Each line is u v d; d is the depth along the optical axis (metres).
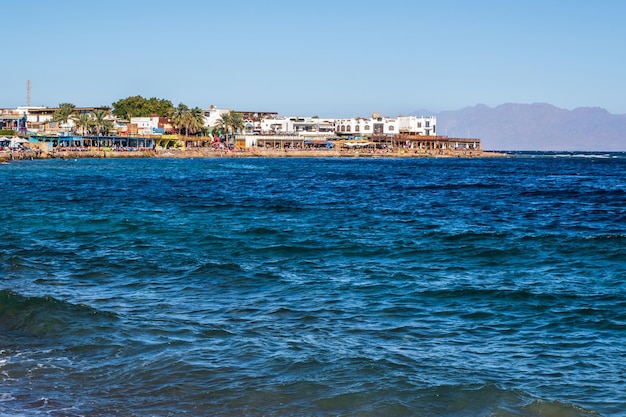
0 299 21.73
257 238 37.00
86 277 26.17
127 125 196.62
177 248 33.38
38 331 19.03
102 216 47.66
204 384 15.47
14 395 14.84
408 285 24.91
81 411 14.13
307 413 14.11
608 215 51.56
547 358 17.19
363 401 14.59
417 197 69.06
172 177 100.81
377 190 79.06
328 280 25.66
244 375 15.92
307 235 38.28
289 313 20.98
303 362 16.64
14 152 144.12
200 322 19.92
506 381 15.63
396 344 18.12
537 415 13.95
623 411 14.15
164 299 22.69
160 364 16.58
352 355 17.11
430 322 20.23
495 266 29.12
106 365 16.59
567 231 41.59
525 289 24.30
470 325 19.97
